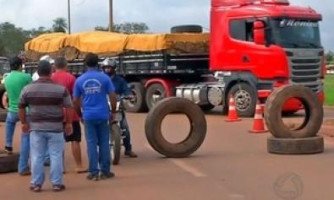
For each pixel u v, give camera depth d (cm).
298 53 2023
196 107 1280
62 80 1077
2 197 912
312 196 877
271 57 2016
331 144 1427
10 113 1195
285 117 2027
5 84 1190
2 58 3234
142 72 2447
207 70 2394
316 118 1319
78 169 1096
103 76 1023
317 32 2084
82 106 1021
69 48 2745
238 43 2109
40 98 927
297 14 2042
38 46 2955
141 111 2492
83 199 888
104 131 1033
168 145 1259
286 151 1264
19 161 1092
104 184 992
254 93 2070
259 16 2039
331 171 1070
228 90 2170
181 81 2438
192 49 2378
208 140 1526
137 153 1331
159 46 2350
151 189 948
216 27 2189
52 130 934
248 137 1575
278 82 2011
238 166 1139
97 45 2605
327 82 4306
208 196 891
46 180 1036
